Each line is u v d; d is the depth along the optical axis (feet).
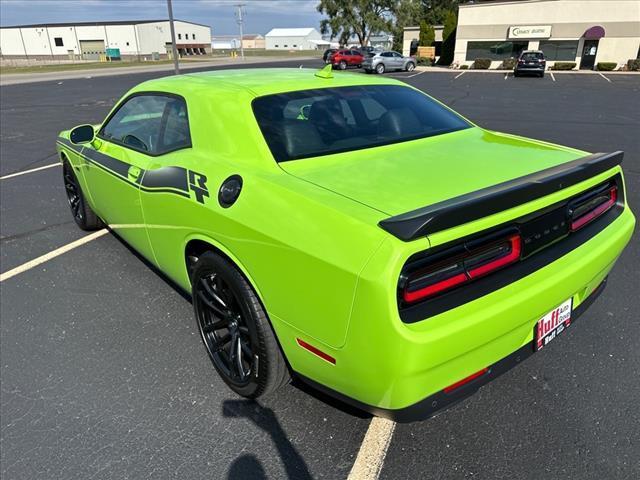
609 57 113.91
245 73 10.36
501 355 6.26
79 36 280.92
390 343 5.21
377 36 196.13
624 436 7.16
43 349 9.75
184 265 8.92
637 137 30.96
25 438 7.53
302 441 7.29
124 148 10.71
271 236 6.33
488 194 5.69
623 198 8.36
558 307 6.86
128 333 10.21
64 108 51.57
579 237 7.22
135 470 6.89
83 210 15.02
